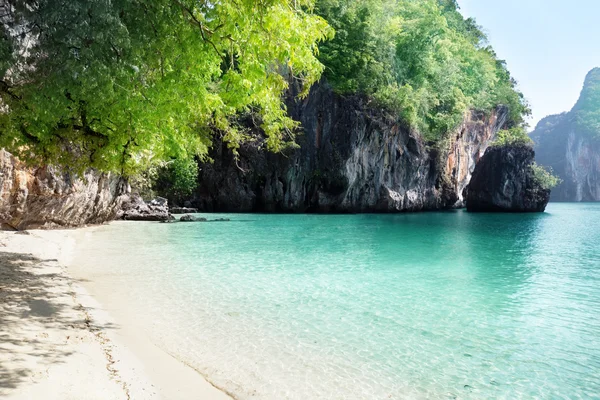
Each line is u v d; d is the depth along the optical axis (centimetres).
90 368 488
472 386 525
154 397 452
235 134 1308
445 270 1305
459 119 5366
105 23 513
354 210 4547
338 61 4244
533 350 650
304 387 506
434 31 5025
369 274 1208
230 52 727
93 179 2048
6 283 860
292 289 1003
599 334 730
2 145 799
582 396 503
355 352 624
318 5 4234
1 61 482
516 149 5131
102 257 1374
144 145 1005
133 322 716
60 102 607
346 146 4253
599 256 1664
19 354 488
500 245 1983
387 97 4394
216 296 921
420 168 5138
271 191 4362
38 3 492
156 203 3284
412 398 489
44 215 1758
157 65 712
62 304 754
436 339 691
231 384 505
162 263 1298
